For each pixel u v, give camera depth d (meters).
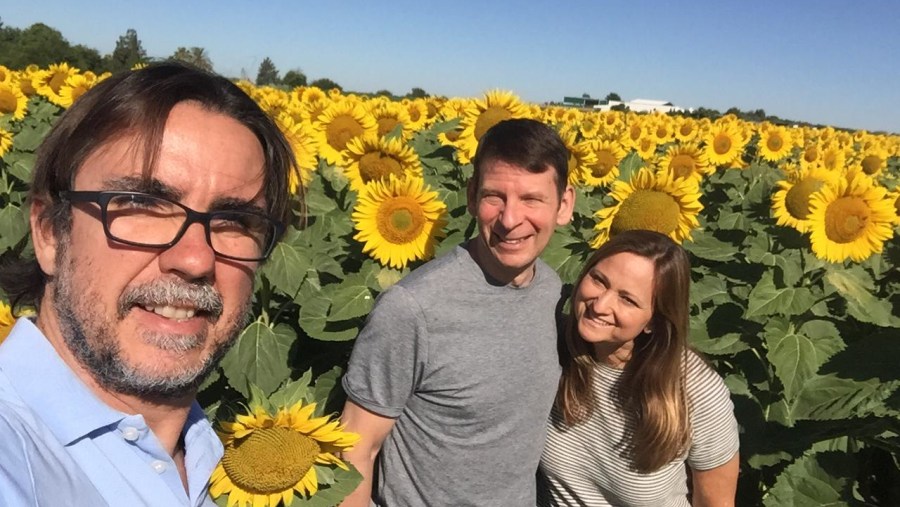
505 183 0.89
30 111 4.56
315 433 0.73
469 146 2.42
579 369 1.04
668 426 0.99
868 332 1.62
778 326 1.46
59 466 0.46
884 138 9.62
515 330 0.95
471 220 1.82
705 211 3.12
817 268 1.48
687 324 0.98
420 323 0.88
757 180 3.04
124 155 0.51
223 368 1.41
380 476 1.04
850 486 1.25
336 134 2.22
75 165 0.51
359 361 0.94
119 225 0.50
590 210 2.04
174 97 0.53
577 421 1.07
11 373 0.48
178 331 0.52
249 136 0.57
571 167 2.16
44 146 0.53
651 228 1.52
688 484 1.27
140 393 0.53
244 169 0.55
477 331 0.91
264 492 0.70
